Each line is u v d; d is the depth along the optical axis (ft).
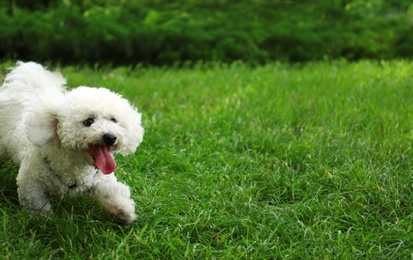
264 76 10.04
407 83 8.85
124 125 5.12
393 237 5.07
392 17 14.46
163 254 4.89
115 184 5.25
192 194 5.67
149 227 5.22
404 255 4.90
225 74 10.28
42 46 11.21
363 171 5.83
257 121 7.13
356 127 7.07
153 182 5.92
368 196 5.58
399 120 7.07
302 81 9.37
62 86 5.96
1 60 10.98
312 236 5.03
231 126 7.11
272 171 6.09
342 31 13.65
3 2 12.64
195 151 6.46
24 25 11.41
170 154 6.35
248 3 14.43
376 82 9.04
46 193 5.27
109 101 5.06
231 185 5.84
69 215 5.16
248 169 6.12
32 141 5.02
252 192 5.74
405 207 5.43
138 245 4.91
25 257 4.69
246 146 6.62
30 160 5.19
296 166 6.23
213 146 6.57
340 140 6.57
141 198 5.54
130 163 6.18
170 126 7.04
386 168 5.91
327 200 5.58
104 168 4.93
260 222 5.29
